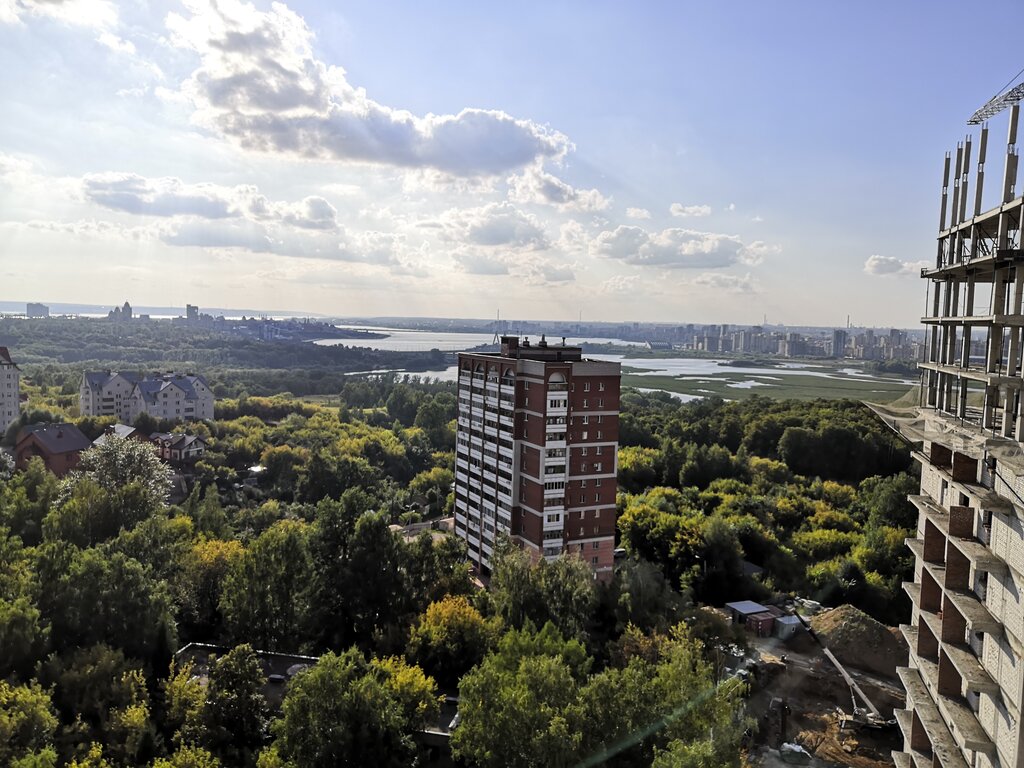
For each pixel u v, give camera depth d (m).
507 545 77.38
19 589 57.44
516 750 41.50
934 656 41.44
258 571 65.75
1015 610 30.09
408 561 74.38
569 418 91.75
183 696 49.41
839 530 124.19
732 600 97.06
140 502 89.69
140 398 195.75
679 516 116.56
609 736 41.97
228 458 159.62
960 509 35.50
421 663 61.50
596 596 70.25
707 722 42.75
